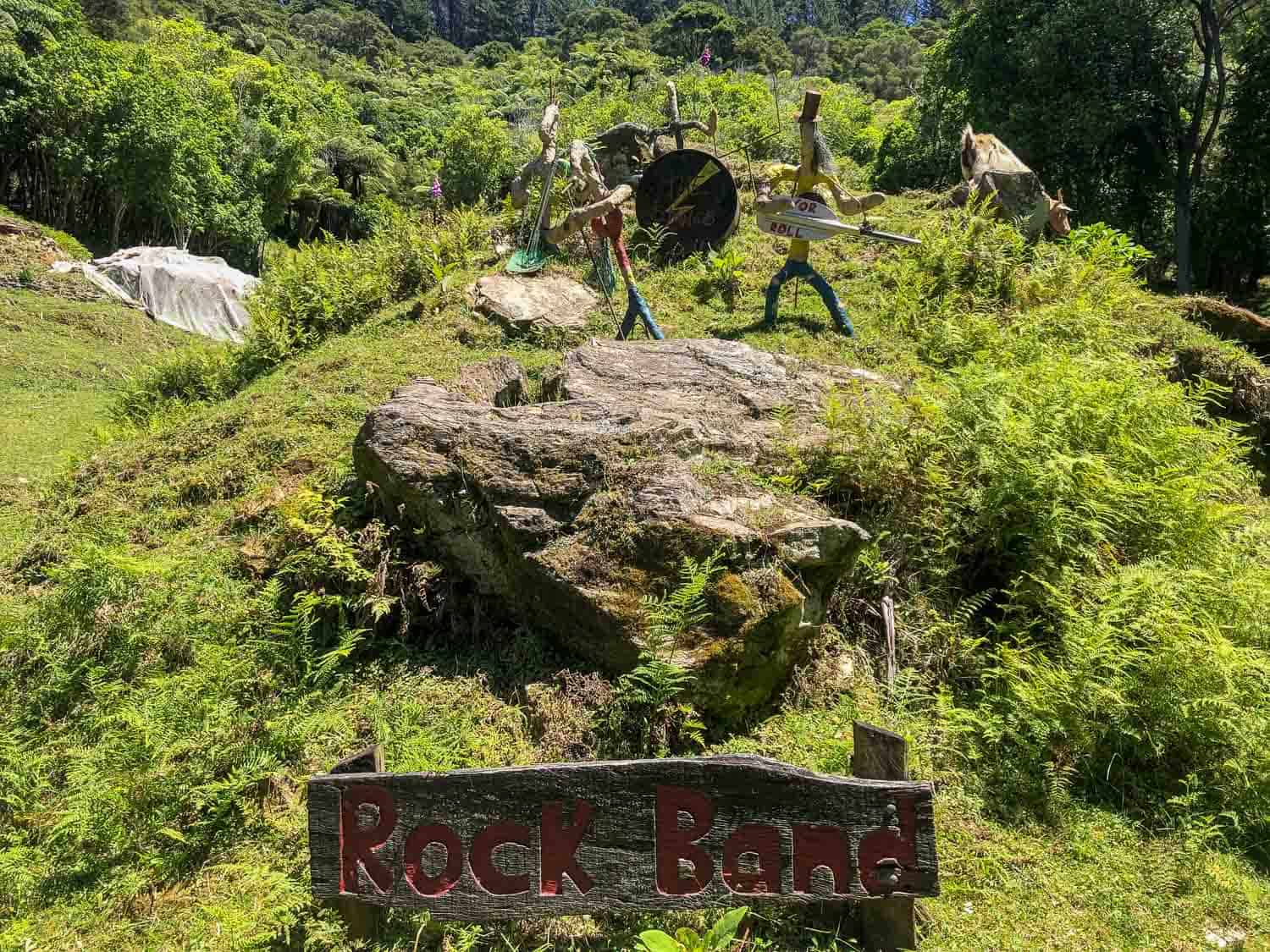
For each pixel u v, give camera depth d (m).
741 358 6.51
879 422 5.41
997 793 3.95
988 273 9.17
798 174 8.25
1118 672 4.16
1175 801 3.82
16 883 3.75
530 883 2.95
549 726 4.10
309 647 4.77
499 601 4.78
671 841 2.94
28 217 38.81
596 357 6.49
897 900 2.96
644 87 22.67
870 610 4.82
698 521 4.31
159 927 3.48
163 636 5.00
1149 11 19.47
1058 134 20.03
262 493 6.14
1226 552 5.20
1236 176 21.59
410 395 5.32
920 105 24.12
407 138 65.00
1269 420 7.97
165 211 39.12
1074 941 3.23
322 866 3.01
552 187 9.24
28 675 5.12
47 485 8.05
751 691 4.26
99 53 39.00
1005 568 5.16
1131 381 5.93
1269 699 4.24
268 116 51.69
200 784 4.03
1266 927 3.31
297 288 10.27
